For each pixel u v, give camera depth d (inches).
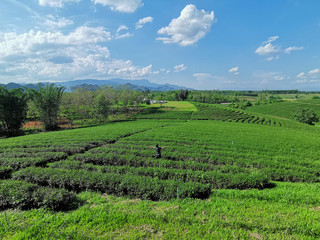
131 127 1920.5
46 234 297.7
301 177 634.2
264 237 294.8
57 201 400.2
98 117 2731.3
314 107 4795.8
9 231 310.7
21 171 596.7
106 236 295.1
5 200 406.0
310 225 319.3
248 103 6156.5
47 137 1373.0
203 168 692.7
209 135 1445.6
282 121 2989.7
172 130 1670.8
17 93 2080.5
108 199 472.7
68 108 2864.2
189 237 293.7
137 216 354.0
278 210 382.6
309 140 1321.4
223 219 353.4
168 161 748.6
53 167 706.2
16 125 2007.9
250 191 497.0
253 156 886.4
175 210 380.5
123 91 4296.3
